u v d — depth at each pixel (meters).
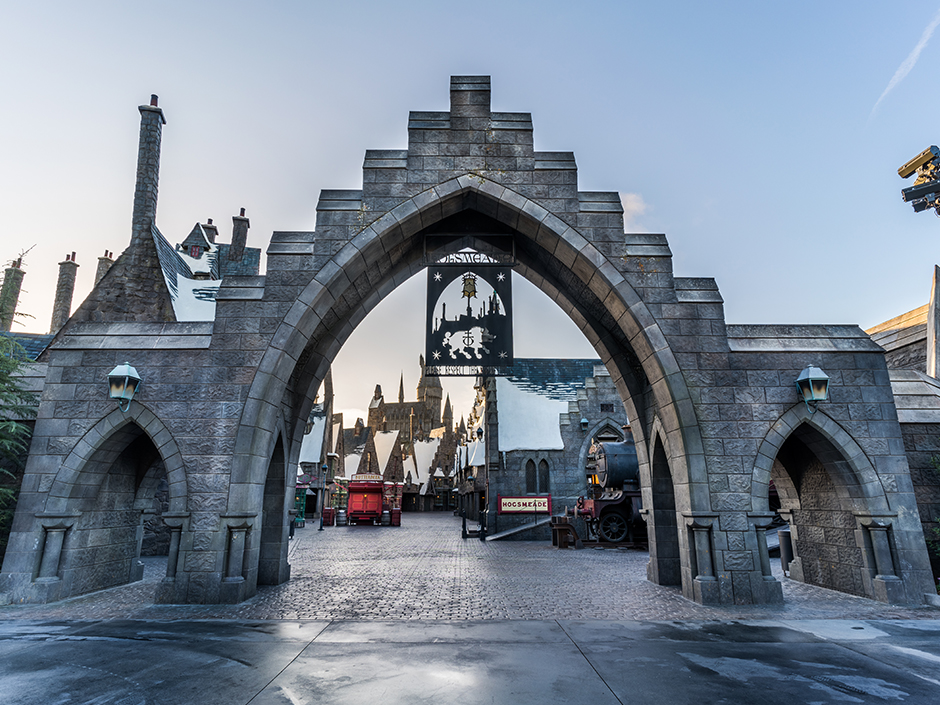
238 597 8.81
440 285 11.39
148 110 20.33
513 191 10.77
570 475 26.97
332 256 10.29
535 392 30.14
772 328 10.35
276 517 11.27
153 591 10.06
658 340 10.02
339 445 74.25
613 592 10.12
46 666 5.60
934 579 10.01
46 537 9.09
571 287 12.23
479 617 7.98
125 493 11.09
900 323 20.88
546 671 5.48
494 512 26.64
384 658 5.91
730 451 9.51
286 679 5.23
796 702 4.71
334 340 12.42
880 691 4.96
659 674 5.41
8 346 10.53
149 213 19.72
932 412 11.21
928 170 12.21
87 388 9.57
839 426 9.70
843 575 10.28
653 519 11.49
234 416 9.48
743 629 7.27
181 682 5.14
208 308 19.77
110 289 18.16
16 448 10.38
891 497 9.44
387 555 16.91
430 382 99.12
